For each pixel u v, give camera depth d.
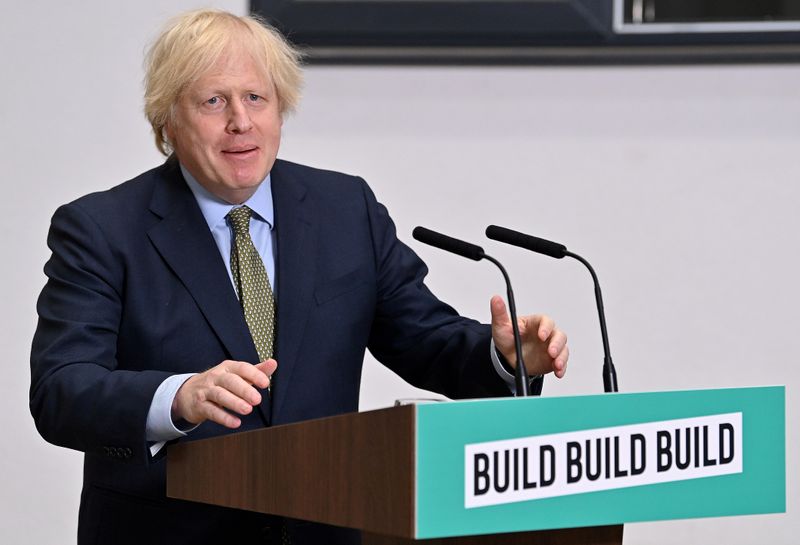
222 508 2.64
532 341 2.57
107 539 2.68
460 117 4.78
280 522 2.64
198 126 2.71
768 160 4.72
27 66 4.81
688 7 4.74
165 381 2.33
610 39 4.71
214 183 2.74
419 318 3.05
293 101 2.86
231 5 4.78
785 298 4.72
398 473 1.73
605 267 4.74
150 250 2.75
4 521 4.77
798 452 4.66
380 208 3.13
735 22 4.69
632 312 4.73
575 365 4.72
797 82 4.71
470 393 2.85
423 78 4.79
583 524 1.85
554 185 4.76
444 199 4.78
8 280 4.80
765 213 4.72
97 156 4.82
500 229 2.50
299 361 2.79
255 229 2.89
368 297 2.95
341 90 4.80
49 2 4.81
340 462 1.86
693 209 4.73
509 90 4.77
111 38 4.82
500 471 1.77
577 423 1.85
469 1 4.72
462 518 1.73
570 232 4.75
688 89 4.73
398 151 4.80
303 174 3.05
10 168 4.80
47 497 4.78
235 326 2.71
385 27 4.74
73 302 2.66
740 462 2.02
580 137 4.76
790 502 4.63
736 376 4.72
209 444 2.22
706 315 4.73
